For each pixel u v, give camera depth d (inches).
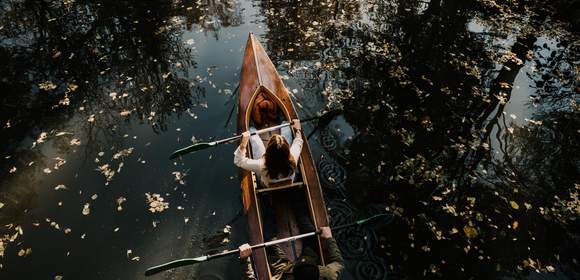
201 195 210.7
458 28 343.6
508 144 240.2
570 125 253.3
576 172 225.1
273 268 157.2
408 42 326.3
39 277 174.2
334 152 232.7
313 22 348.8
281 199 177.8
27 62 296.8
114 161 226.7
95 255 183.6
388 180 218.2
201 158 230.5
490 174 222.8
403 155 231.5
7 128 243.1
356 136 243.0
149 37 327.3
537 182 219.5
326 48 317.7
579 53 314.5
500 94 273.7
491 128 249.9
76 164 223.9
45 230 192.7
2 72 286.8
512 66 301.0
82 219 198.1
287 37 330.6
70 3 366.0
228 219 199.5
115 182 215.6
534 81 288.2
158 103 265.4
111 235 191.9
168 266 155.8
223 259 182.7
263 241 165.3
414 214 201.6
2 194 206.4
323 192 210.8
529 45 324.2
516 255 185.2
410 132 245.6
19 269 177.0
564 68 300.0
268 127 218.1
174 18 352.2
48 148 231.9
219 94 274.8
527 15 360.8
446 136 243.9
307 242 170.1
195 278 176.9
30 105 259.6
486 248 188.1
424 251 186.2
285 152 162.1
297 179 195.0
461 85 281.7
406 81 283.1
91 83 278.5
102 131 244.2
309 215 177.0
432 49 317.4
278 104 223.6
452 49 317.4
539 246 189.2
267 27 345.1
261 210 183.8
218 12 364.8
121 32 331.6
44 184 212.5
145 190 212.4
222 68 298.7
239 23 351.9
